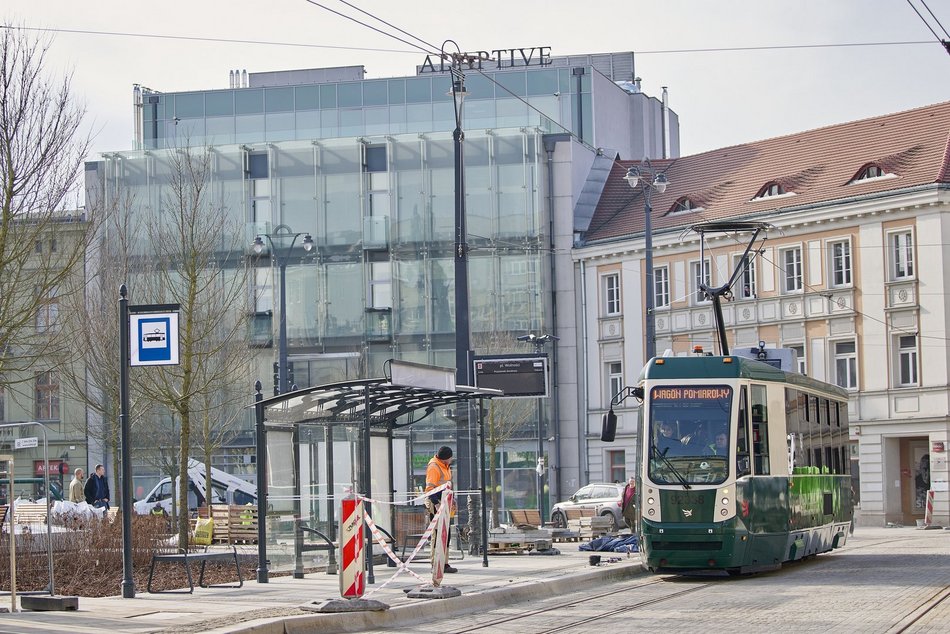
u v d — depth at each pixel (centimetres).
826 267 5828
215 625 1560
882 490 5597
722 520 2370
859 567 2627
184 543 3130
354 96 7794
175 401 3378
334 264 6731
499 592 2038
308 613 1697
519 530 3503
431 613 1850
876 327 5650
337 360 6619
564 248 6781
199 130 7912
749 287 6100
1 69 2358
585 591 2242
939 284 5447
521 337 5912
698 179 6719
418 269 6675
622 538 3189
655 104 8650
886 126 6041
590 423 6656
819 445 2873
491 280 6675
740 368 2458
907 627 1540
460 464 2877
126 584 1978
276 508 2364
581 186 7031
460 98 2988
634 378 6494
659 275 6462
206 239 4012
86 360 4097
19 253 2358
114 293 4081
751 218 6084
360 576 1764
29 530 2331
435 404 2627
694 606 1883
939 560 2792
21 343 2786
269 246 6750
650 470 2431
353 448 2517
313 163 6775
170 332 2014
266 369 6650
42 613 1736
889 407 5588
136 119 7994
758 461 2448
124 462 2005
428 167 6731
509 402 5731
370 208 6775
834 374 5803
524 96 7788
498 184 6719
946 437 5400
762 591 2103
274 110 7869
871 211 5641
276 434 2358
